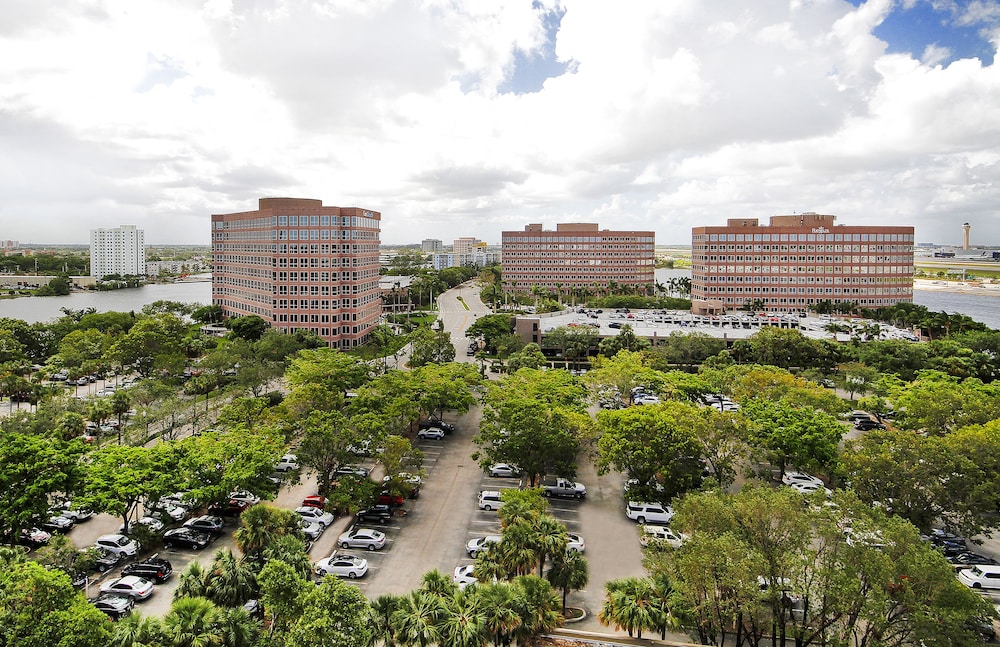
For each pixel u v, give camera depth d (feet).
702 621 145.79
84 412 305.53
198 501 192.95
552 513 231.50
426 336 480.64
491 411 269.03
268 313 602.85
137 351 426.10
